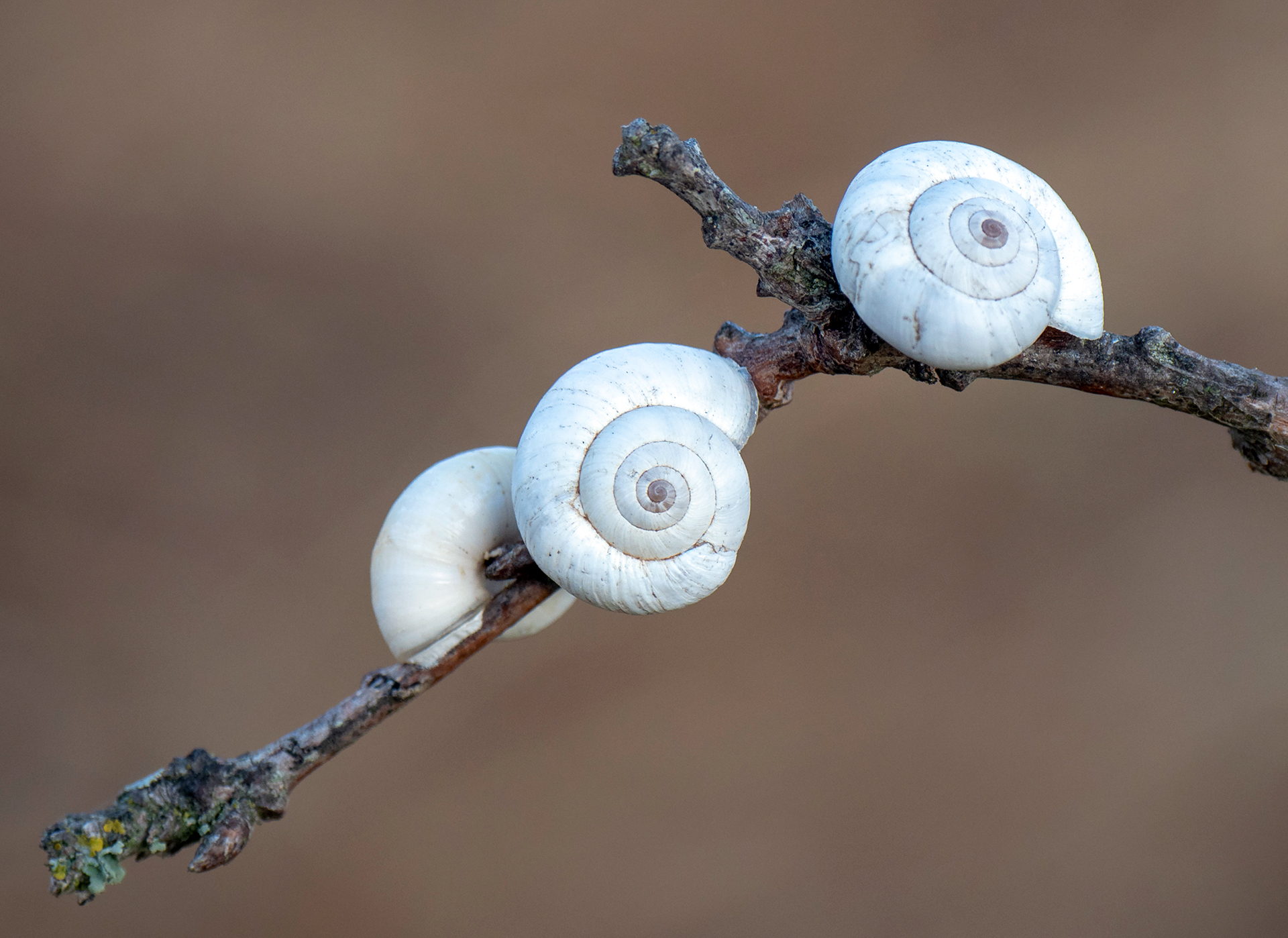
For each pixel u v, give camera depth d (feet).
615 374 1.41
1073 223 1.40
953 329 1.39
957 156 1.40
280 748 1.41
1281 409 1.40
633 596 1.41
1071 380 1.41
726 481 1.41
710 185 1.40
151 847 1.40
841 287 1.40
